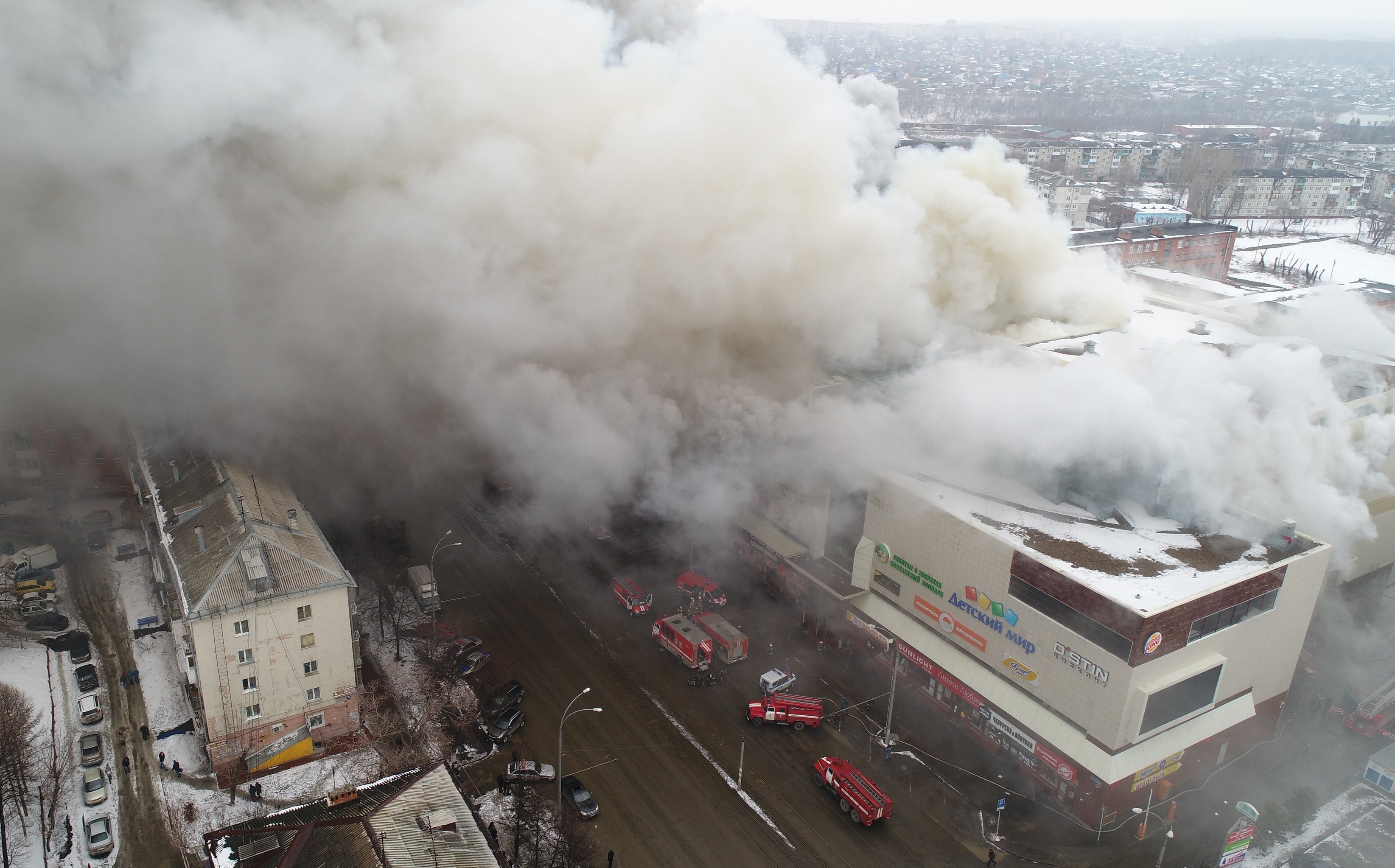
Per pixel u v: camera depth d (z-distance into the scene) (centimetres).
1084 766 3456
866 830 3534
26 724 3716
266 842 2711
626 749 3925
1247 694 3859
